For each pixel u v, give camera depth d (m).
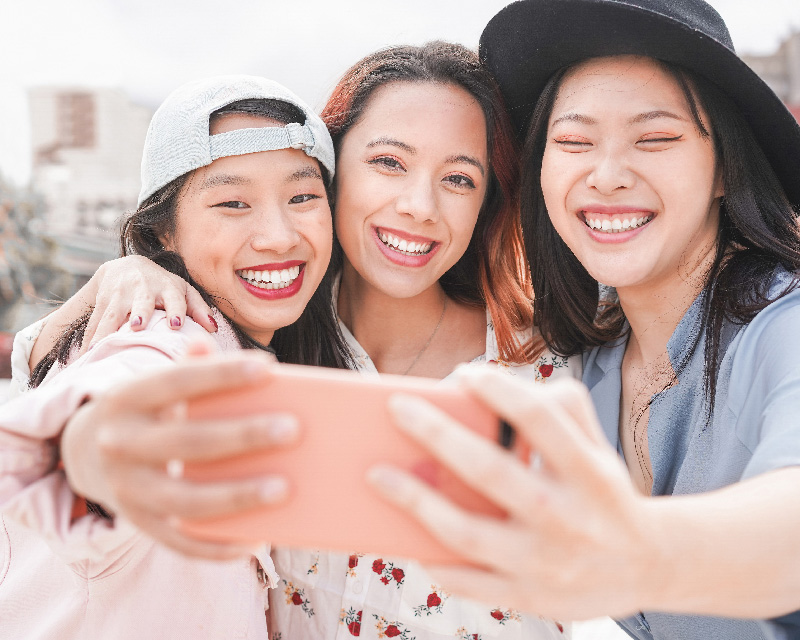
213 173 1.49
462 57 1.90
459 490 0.70
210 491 0.69
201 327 1.41
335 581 1.71
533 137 1.78
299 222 1.58
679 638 1.56
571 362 1.94
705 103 1.53
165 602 1.28
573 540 0.64
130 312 1.39
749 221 1.54
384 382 0.73
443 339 2.07
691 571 0.72
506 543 0.65
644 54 1.50
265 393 0.72
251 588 1.43
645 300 1.69
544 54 1.64
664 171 1.51
